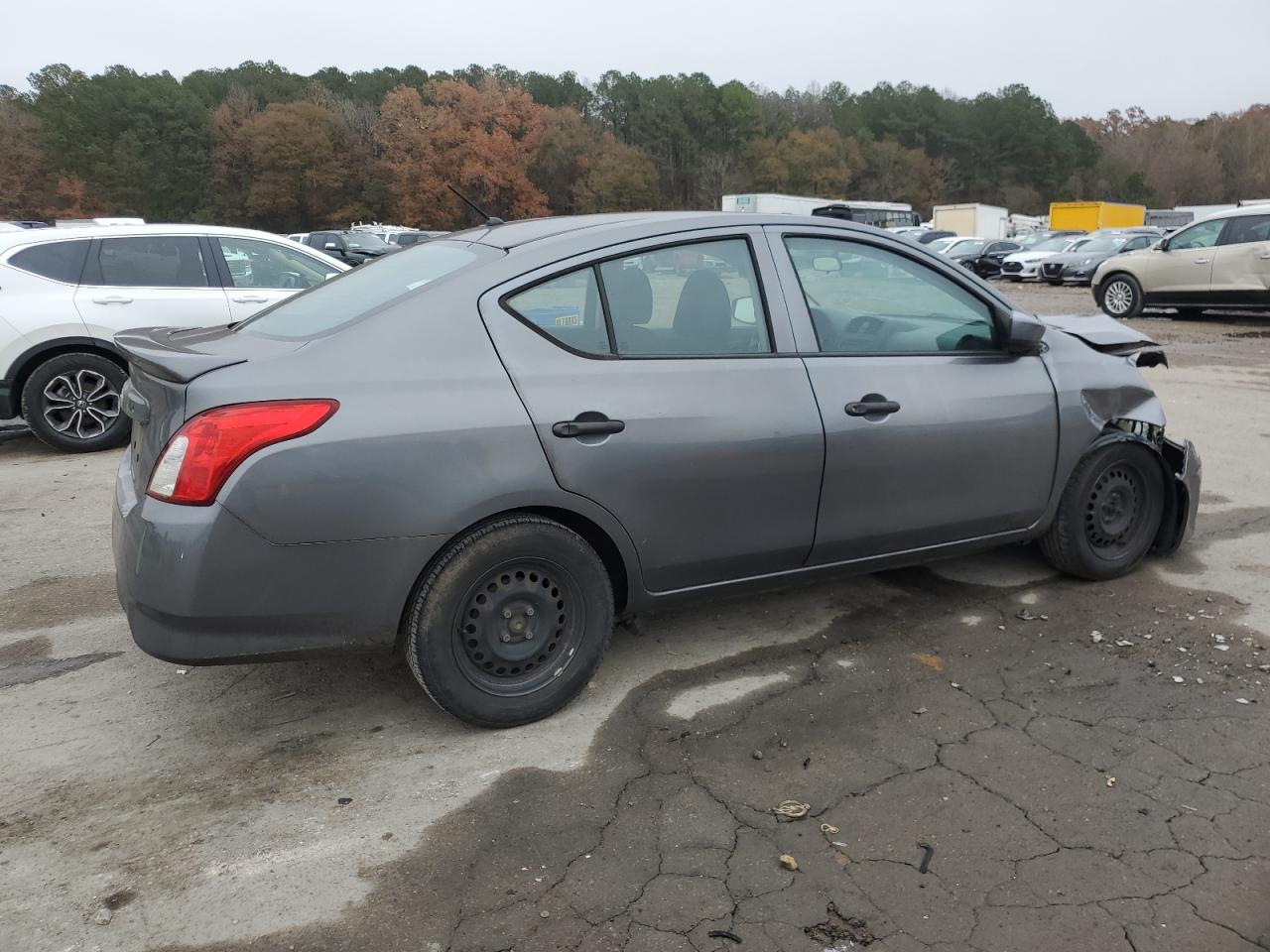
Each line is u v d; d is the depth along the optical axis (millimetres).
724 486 3188
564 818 2625
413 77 104125
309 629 2715
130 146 81562
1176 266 15234
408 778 2820
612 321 3092
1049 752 2936
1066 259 26109
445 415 2754
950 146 115312
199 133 84250
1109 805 2662
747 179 96625
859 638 3758
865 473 3453
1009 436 3779
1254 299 14508
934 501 3658
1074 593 4180
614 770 2857
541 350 2953
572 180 86812
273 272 7754
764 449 3223
